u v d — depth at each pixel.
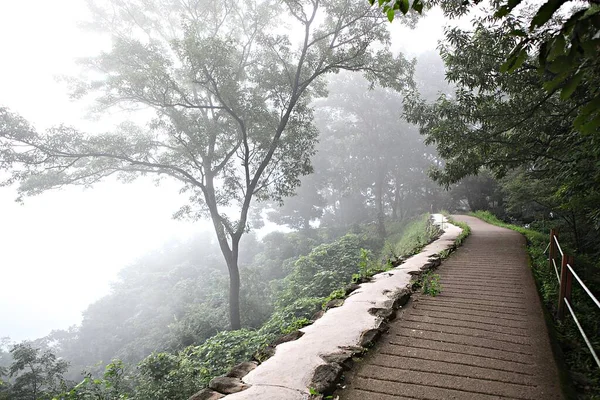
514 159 9.77
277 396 3.26
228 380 3.62
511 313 5.64
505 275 8.21
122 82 15.56
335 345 4.40
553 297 6.85
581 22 1.29
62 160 15.98
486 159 10.19
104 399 8.04
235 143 18.06
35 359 12.86
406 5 1.89
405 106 11.15
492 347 4.41
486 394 3.37
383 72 17.97
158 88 15.29
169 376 7.62
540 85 7.90
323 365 3.84
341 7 15.77
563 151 8.27
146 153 16.31
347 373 3.85
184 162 17.12
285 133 18.38
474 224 22.14
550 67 1.43
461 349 4.38
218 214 16.95
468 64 8.75
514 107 8.70
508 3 1.49
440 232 17.44
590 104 1.38
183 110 16.81
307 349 4.29
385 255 23.80
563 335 5.06
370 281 7.68
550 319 5.40
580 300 6.76
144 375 8.15
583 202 7.93
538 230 18.81
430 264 9.23
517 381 3.60
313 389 3.34
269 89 16.77
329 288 14.91
